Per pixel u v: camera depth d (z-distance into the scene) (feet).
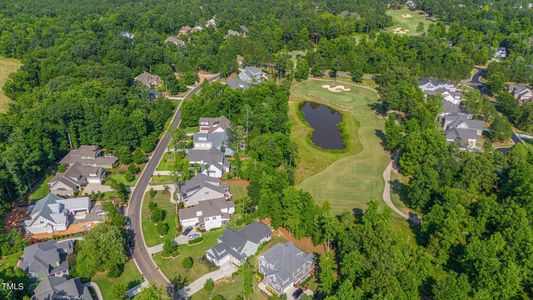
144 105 538.88
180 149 470.39
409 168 418.72
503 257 275.18
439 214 313.73
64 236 331.57
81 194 387.34
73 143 458.50
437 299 252.01
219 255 301.63
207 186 369.71
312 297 272.31
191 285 284.61
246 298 272.72
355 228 300.61
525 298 267.59
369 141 503.20
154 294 244.42
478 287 261.85
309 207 322.55
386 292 240.73
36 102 505.66
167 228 339.36
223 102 539.70
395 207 374.63
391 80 633.20
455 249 292.81
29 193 391.86
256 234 319.27
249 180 409.28
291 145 444.96
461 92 619.26
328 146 494.59
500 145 493.77
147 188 399.03
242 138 493.77
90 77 595.06
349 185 409.28
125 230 333.42
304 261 291.99
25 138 416.26
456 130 489.26
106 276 292.40
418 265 270.26
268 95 570.05
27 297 243.81
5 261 304.30
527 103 560.20
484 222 309.01
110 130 457.68
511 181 358.02
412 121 476.54
